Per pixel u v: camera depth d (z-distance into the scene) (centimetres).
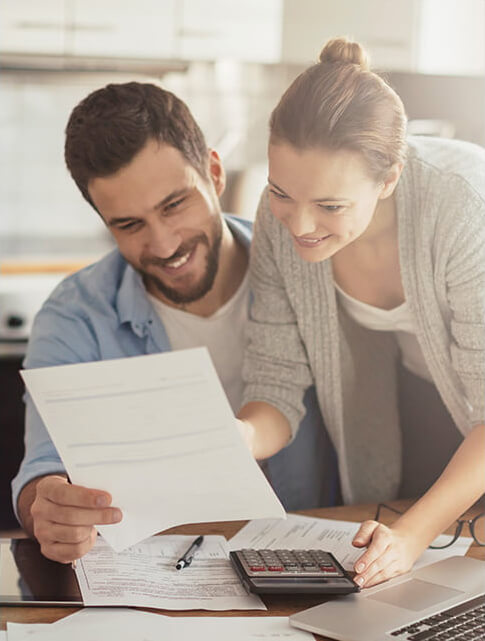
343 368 143
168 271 153
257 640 88
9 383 247
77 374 89
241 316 162
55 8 238
